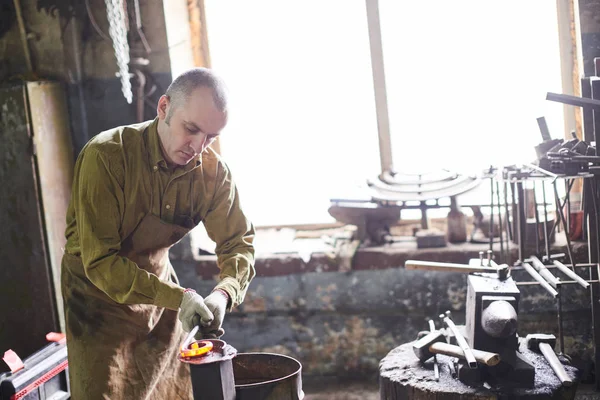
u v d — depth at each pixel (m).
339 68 4.23
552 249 3.76
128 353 2.73
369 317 4.06
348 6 4.15
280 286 4.09
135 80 4.08
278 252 4.12
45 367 3.12
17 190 3.82
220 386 2.13
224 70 4.32
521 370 2.80
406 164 4.27
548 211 4.03
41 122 3.84
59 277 3.93
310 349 4.14
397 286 3.98
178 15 4.16
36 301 3.90
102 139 2.56
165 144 2.55
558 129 4.10
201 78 2.40
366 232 4.08
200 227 4.42
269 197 4.43
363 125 4.27
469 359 2.75
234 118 4.36
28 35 4.07
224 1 4.25
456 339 3.03
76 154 4.17
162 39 4.05
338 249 4.04
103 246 2.49
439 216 4.30
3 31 4.05
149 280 2.46
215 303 2.45
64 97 4.09
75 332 2.69
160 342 2.82
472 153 4.20
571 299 3.81
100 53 4.09
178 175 2.64
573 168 3.15
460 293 3.93
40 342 3.92
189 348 2.23
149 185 2.61
